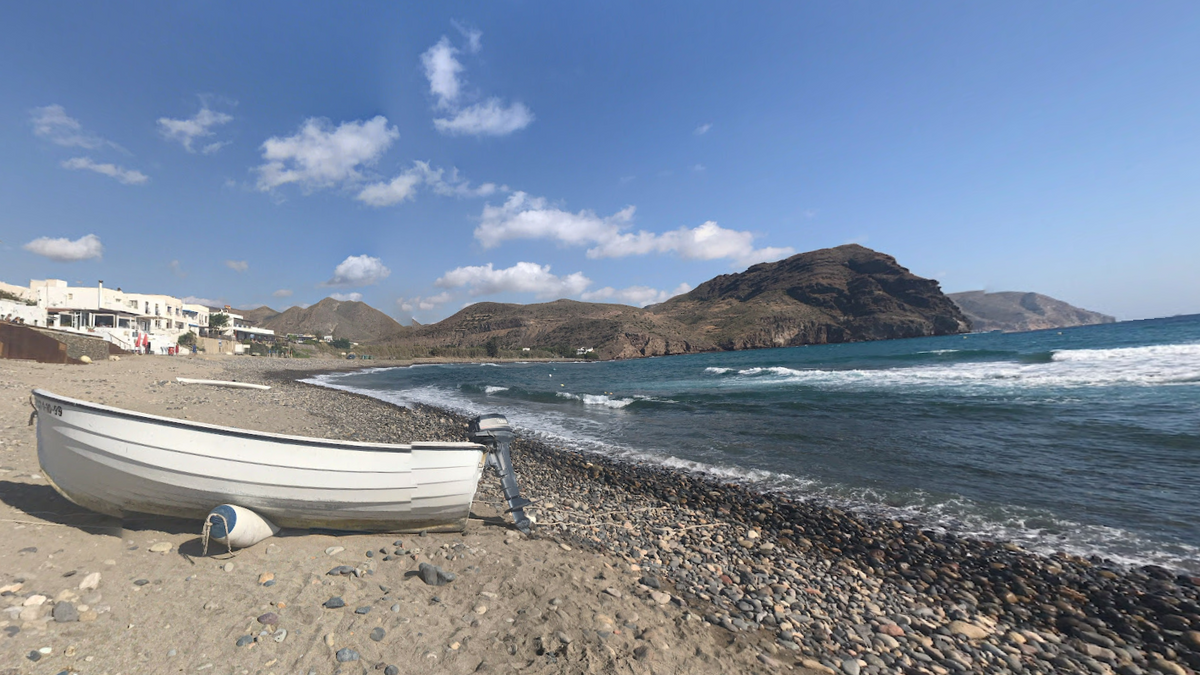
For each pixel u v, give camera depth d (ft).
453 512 18.31
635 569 17.62
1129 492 25.31
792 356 238.89
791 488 29.14
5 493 17.43
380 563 15.53
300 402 64.08
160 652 10.03
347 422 49.90
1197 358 80.94
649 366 243.40
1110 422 40.09
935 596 17.37
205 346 215.10
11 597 11.01
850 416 51.08
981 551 20.29
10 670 8.86
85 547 13.91
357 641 11.25
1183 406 44.57
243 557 14.53
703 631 13.56
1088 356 98.84
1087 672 13.30
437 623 12.41
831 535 22.47
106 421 14.87
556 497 28.02
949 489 27.53
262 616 11.67
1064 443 35.14
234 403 52.60
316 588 13.35
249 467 15.08
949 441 37.83
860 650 13.75
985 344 223.92
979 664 13.55
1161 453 31.37
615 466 35.65
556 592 14.58
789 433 44.32
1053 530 21.72
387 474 16.56
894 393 66.59
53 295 188.85
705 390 87.40
